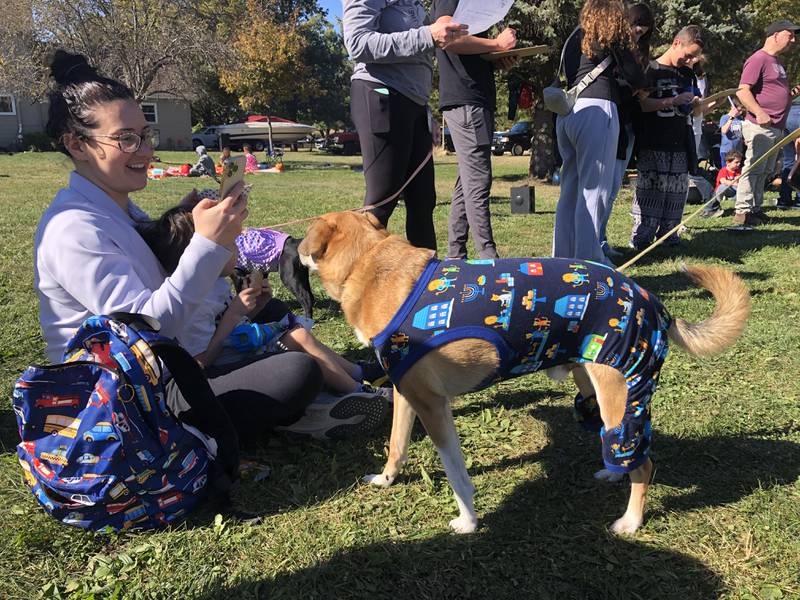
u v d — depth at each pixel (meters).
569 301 2.27
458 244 5.93
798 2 23.09
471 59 4.79
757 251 7.11
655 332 2.31
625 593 2.16
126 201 2.78
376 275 2.43
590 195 5.03
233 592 2.18
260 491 2.76
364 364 3.69
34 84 25.23
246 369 2.86
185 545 2.40
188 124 43.22
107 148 2.40
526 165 27.23
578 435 3.23
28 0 25.48
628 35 4.79
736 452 3.02
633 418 2.28
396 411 2.78
